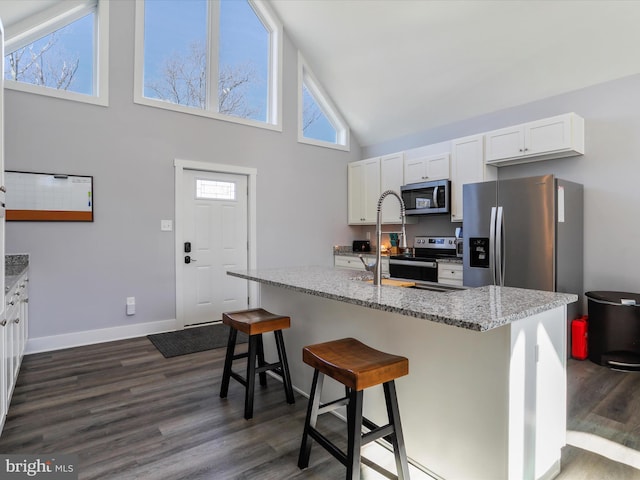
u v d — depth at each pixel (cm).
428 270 430
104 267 381
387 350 194
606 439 203
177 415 228
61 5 361
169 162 418
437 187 446
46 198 351
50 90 352
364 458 187
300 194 527
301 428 214
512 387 145
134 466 178
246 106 491
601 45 329
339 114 575
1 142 191
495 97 422
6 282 244
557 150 348
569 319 339
